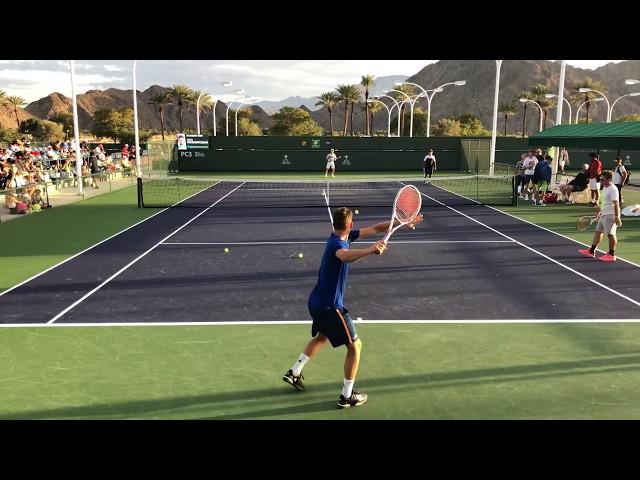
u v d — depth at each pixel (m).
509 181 28.80
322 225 15.40
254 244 12.66
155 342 6.54
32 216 17.00
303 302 8.18
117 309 7.82
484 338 6.67
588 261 10.80
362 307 7.90
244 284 9.20
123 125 75.12
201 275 9.78
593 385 5.39
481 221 16.02
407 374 5.65
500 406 4.97
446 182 29.14
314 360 6.00
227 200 21.66
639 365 5.88
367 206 19.67
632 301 8.17
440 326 7.10
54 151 27.48
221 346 6.43
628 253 11.54
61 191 23.91
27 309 7.81
